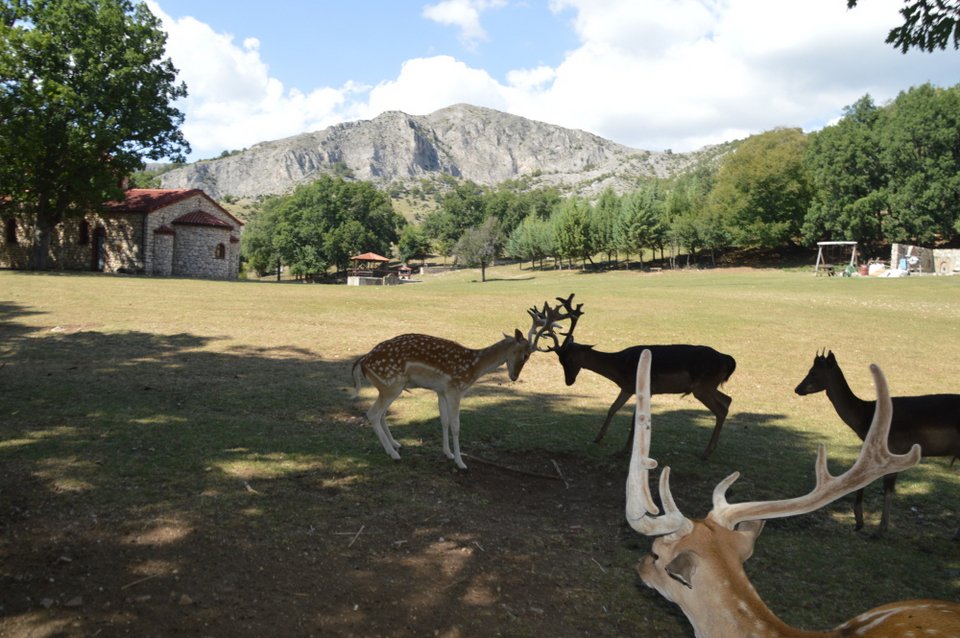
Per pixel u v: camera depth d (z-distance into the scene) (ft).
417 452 29.35
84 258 169.27
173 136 149.59
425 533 20.85
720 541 7.16
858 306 96.17
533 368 53.21
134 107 139.64
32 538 18.34
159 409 33.42
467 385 27.99
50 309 66.90
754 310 87.81
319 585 16.99
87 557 17.53
